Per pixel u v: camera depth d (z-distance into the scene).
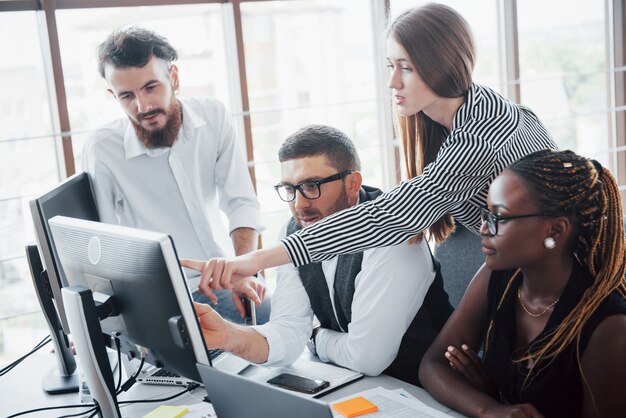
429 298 1.95
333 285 1.98
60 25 3.02
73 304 1.52
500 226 1.58
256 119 3.53
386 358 1.83
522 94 4.08
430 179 1.84
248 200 2.87
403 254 1.88
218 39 3.39
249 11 3.41
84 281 1.63
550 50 4.11
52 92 3.05
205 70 3.38
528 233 1.56
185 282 1.39
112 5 3.11
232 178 2.87
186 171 2.76
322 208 1.96
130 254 1.44
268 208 3.65
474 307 1.81
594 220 1.55
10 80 3.00
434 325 1.94
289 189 1.97
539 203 1.54
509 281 1.71
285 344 1.91
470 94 1.89
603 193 1.56
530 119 2.00
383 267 1.85
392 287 1.83
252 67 3.48
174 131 2.65
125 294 1.50
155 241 1.37
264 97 3.54
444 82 1.86
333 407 1.58
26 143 3.08
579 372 1.54
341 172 1.95
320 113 3.70
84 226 1.59
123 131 2.71
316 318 2.21
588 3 4.14
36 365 2.13
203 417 1.61
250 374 1.87
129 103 2.55
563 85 4.18
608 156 4.35
